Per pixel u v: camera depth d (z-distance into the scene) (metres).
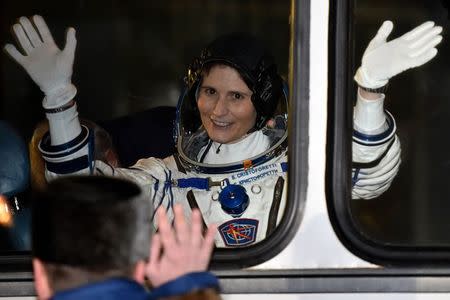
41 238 4.63
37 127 7.56
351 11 6.31
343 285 6.26
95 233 4.60
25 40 7.07
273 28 12.35
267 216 7.05
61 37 11.33
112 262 4.61
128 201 4.68
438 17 9.88
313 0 6.31
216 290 4.98
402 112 10.51
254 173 7.16
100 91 11.80
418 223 10.15
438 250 6.30
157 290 4.93
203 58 7.36
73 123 7.12
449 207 10.30
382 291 6.27
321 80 6.31
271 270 6.27
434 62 10.35
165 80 12.21
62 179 4.83
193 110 7.43
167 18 12.30
